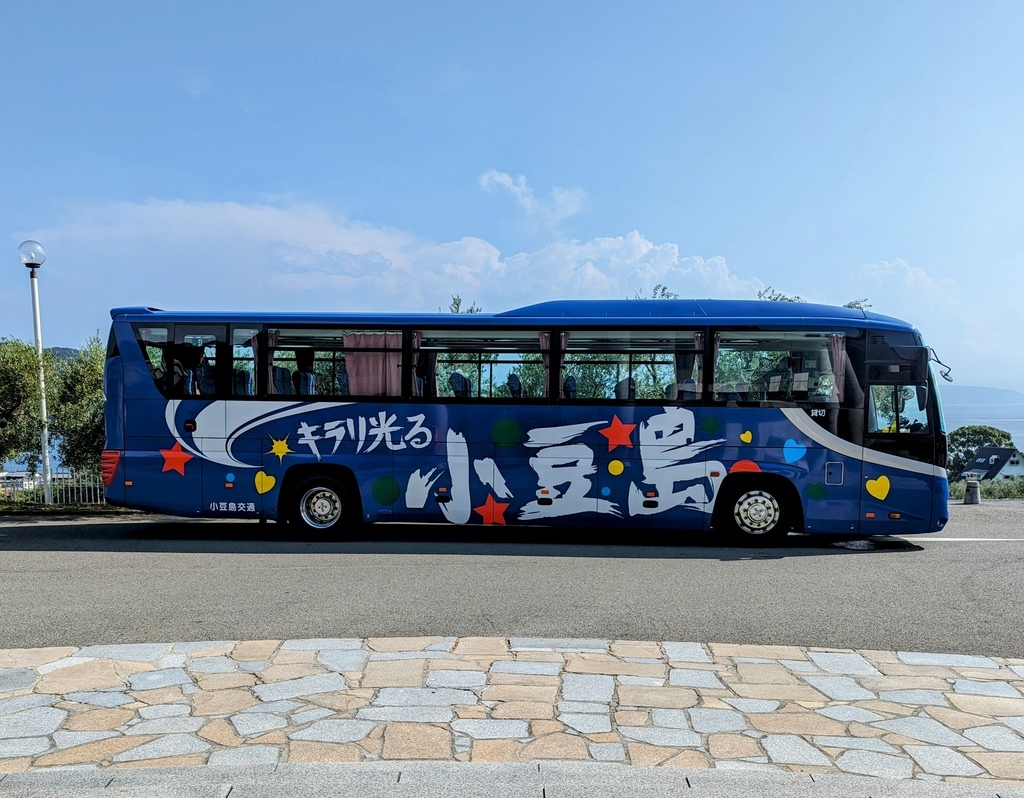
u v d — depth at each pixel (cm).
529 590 754
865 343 1036
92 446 1617
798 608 688
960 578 827
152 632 603
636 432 1045
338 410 1074
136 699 447
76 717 421
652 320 1051
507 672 494
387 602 701
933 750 384
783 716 426
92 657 524
